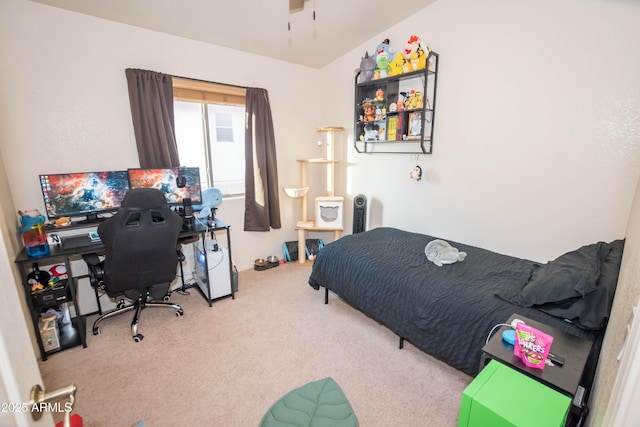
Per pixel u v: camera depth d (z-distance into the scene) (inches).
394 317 80.5
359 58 130.4
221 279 111.7
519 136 89.1
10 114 84.6
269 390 70.6
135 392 70.0
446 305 69.9
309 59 137.9
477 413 39.1
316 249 152.3
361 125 131.3
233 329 94.1
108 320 99.3
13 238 81.1
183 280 118.8
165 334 91.7
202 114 126.0
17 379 19.4
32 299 79.6
